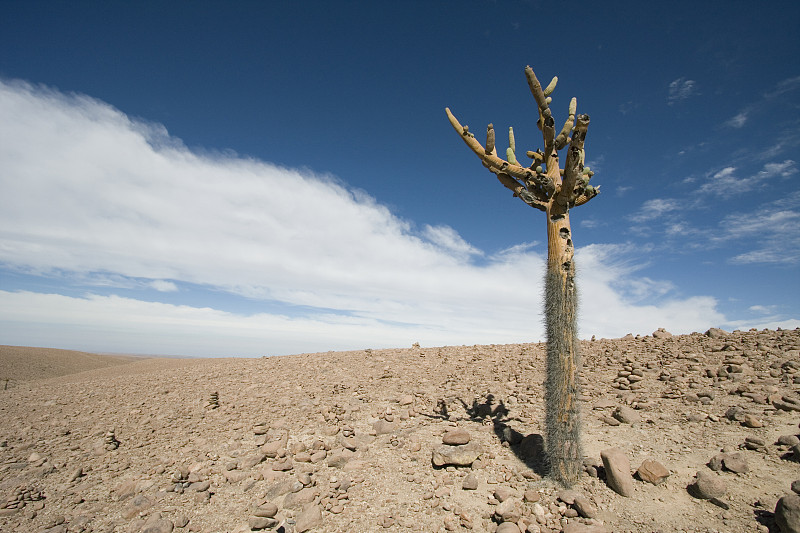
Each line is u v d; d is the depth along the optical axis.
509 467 5.75
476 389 9.68
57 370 26.67
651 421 6.57
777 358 8.49
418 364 12.98
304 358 16.16
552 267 5.37
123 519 5.21
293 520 4.88
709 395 7.13
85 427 9.23
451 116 6.36
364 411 8.70
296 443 7.00
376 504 5.09
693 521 4.14
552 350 5.30
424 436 7.10
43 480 6.44
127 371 20.20
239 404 10.10
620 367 9.82
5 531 4.99
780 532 3.74
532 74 5.32
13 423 9.98
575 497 4.63
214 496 5.61
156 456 7.17
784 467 4.74
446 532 4.45
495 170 5.93
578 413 5.16
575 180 4.96
